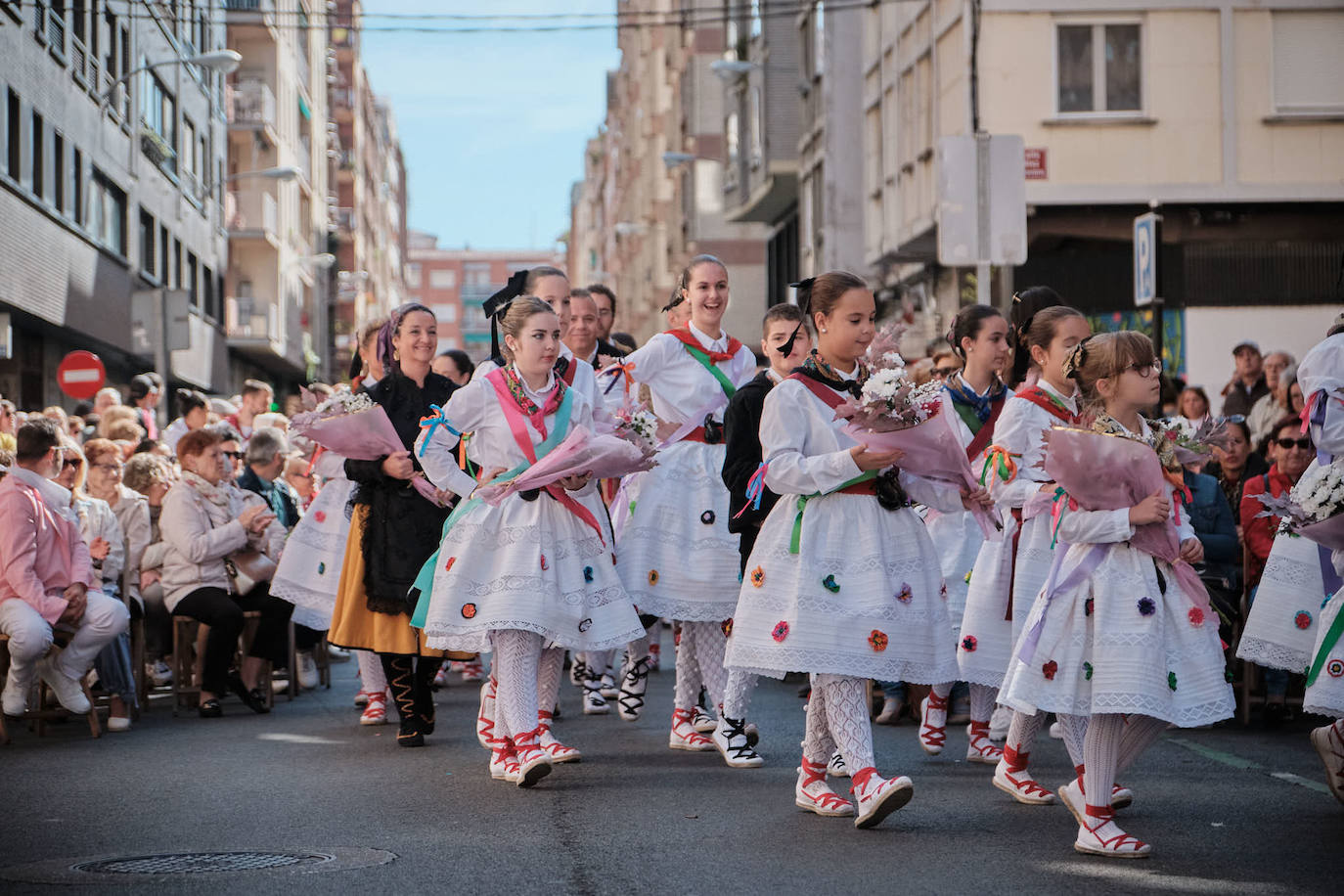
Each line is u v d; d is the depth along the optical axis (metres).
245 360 54.69
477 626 7.58
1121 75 26.06
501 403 7.74
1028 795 7.13
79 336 31.33
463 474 7.74
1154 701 5.98
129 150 35.41
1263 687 10.28
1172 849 6.21
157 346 19.72
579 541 7.77
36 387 30.47
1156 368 6.27
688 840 6.40
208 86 46.09
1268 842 6.35
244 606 11.72
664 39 64.38
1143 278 14.07
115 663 10.48
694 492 8.85
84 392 20.36
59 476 10.93
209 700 11.25
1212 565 10.37
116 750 9.44
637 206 71.75
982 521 6.64
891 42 31.67
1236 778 7.91
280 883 5.74
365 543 9.19
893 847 6.24
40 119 28.06
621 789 7.59
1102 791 6.15
